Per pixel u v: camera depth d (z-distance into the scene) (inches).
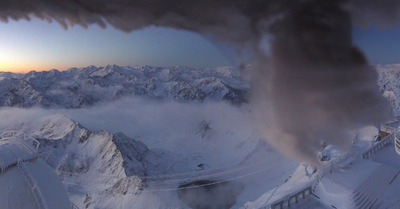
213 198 4382.4
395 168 1083.9
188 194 4618.6
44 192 643.5
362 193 867.4
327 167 1018.7
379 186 946.7
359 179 938.1
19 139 713.0
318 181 964.6
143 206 4392.2
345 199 836.6
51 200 652.7
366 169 1017.5
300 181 1123.3
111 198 4810.5
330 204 857.5
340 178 949.8
